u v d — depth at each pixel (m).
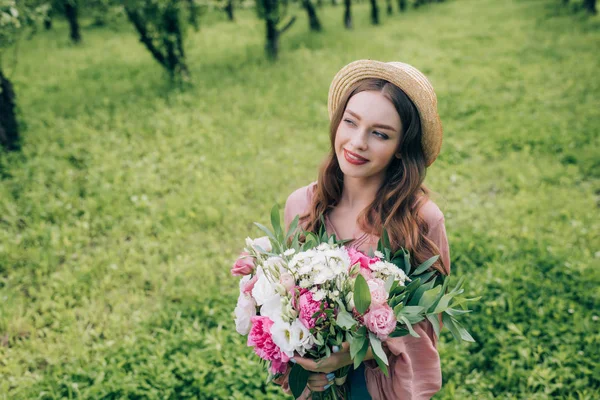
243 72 9.70
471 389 2.88
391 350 1.54
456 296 1.47
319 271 1.40
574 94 8.08
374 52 11.55
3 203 4.98
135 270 4.03
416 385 1.74
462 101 8.14
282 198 5.13
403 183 1.62
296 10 22.44
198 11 9.20
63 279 3.89
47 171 5.68
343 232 1.78
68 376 2.95
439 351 3.09
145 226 4.63
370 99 1.51
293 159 6.04
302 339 1.35
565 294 3.53
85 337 3.32
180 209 4.87
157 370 2.94
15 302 3.70
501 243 4.24
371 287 1.38
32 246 4.41
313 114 7.57
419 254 1.63
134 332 3.35
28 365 3.16
